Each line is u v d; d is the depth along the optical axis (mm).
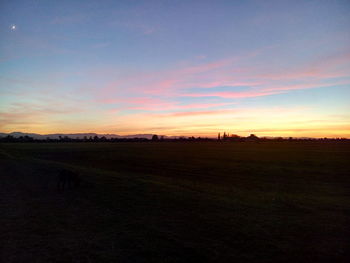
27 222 7969
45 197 11742
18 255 5621
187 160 40781
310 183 19781
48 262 5324
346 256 5988
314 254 6078
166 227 7746
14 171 21219
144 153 59781
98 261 5438
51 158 43281
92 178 17625
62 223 7938
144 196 12188
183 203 10969
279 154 56250
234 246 6441
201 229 7645
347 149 81938
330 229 7914
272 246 6500
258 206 11016
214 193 14125
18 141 196750
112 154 55094
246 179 21625
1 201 10703
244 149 84125
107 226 7730
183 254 5902
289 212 10125
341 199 13539
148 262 5473
